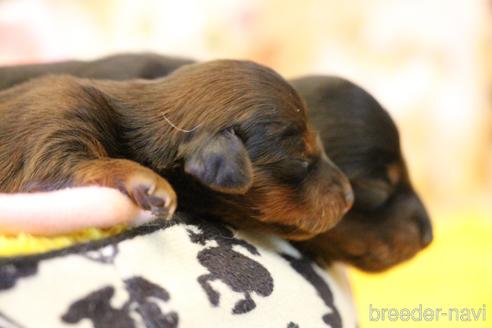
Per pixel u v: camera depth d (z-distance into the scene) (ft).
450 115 2.09
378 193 1.00
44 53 1.92
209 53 2.02
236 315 0.79
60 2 1.95
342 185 0.89
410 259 1.04
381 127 1.00
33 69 1.14
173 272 0.77
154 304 0.73
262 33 2.05
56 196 0.76
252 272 0.83
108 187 0.77
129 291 0.73
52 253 0.71
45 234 0.76
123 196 0.77
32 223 0.75
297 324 0.84
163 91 0.87
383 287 1.50
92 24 1.96
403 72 2.08
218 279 0.79
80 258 0.72
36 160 0.80
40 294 0.69
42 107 0.83
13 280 0.69
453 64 2.09
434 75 2.08
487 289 1.49
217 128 0.82
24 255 0.70
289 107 0.85
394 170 1.01
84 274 0.71
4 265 0.69
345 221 0.98
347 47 2.07
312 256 0.98
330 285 0.94
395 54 2.08
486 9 2.12
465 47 2.09
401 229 1.01
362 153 0.99
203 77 0.85
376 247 1.00
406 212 1.02
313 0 2.06
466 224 1.93
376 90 2.06
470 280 1.54
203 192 0.86
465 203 2.11
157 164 0.85
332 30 2.07
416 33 2.07
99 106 0.85
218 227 0.86
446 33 2.09
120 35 1.97
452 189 2.11
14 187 0.80
